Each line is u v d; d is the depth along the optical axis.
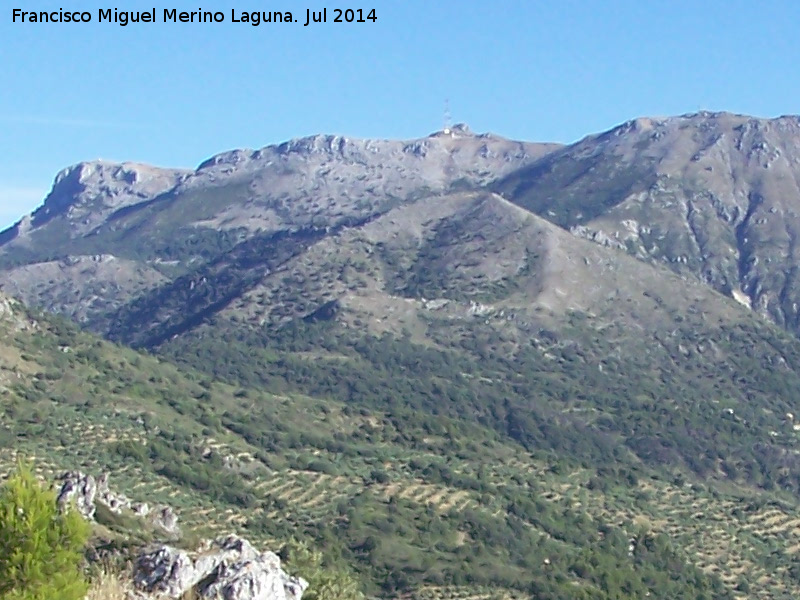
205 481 125.94
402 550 120.19
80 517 41.59
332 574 68.81
